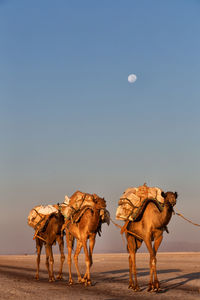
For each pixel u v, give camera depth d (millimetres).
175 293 17672
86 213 21938
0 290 19500
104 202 21234
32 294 18141
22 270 33500
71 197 23500
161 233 19297
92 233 21750
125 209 19828
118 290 19359
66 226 23125
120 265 36125
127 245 20312
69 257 23000
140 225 19375
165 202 18516
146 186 20062
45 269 34250
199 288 19078
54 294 18156
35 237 25109
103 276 26328
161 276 24672
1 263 45250
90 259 21859
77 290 19672
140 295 17547
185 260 41094
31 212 25188
